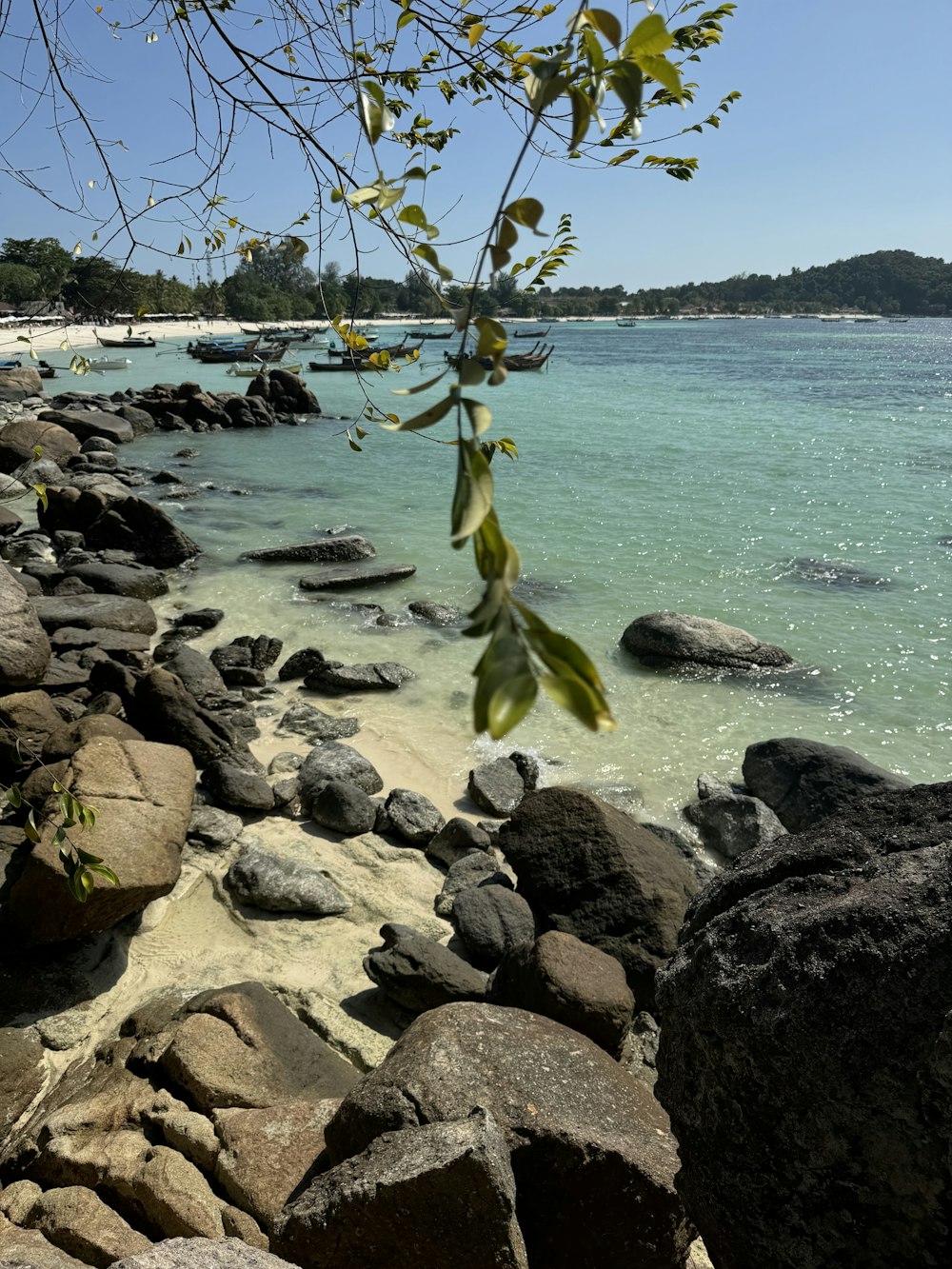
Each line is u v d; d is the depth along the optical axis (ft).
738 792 32.40
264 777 31.42
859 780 30.48
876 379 216.54
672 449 104.88
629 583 55.06
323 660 41.50
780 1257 10.35
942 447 106.93
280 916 23.95
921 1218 9.36
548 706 38.63
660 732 36.63
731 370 246.06
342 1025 19.81
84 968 21.04
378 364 11.85
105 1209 13.97
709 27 9.59
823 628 47.80
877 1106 9.43
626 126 4.44
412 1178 12.00
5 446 83.41
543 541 64.18
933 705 39.11
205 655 42.96
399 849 27.66
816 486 84.23
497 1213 11.92
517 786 31.53
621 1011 19.03
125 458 98.43
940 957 9.56
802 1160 10.03
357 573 54.65
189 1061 17.03
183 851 26.14
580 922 23.20
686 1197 11.37
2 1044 18.16
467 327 4.03
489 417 3.67
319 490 82.28
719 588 54.19
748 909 11.39
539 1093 14.67
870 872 11.16
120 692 34.88
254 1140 15.28
